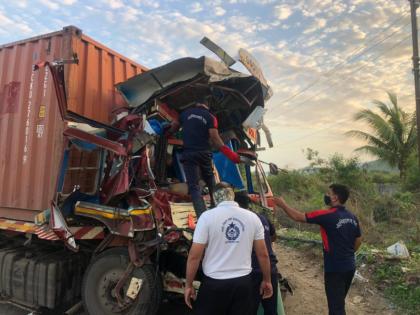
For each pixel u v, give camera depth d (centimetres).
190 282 340
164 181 538
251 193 618
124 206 481
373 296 582
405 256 670
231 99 562
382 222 1135
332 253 426
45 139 517
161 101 543
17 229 534
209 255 339
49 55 532
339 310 416
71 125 481
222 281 329
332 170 1902
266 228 413
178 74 512
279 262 788
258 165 618
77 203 491
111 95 590
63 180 471
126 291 454
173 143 551
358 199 1239
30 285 519
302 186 1888
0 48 594
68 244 462
